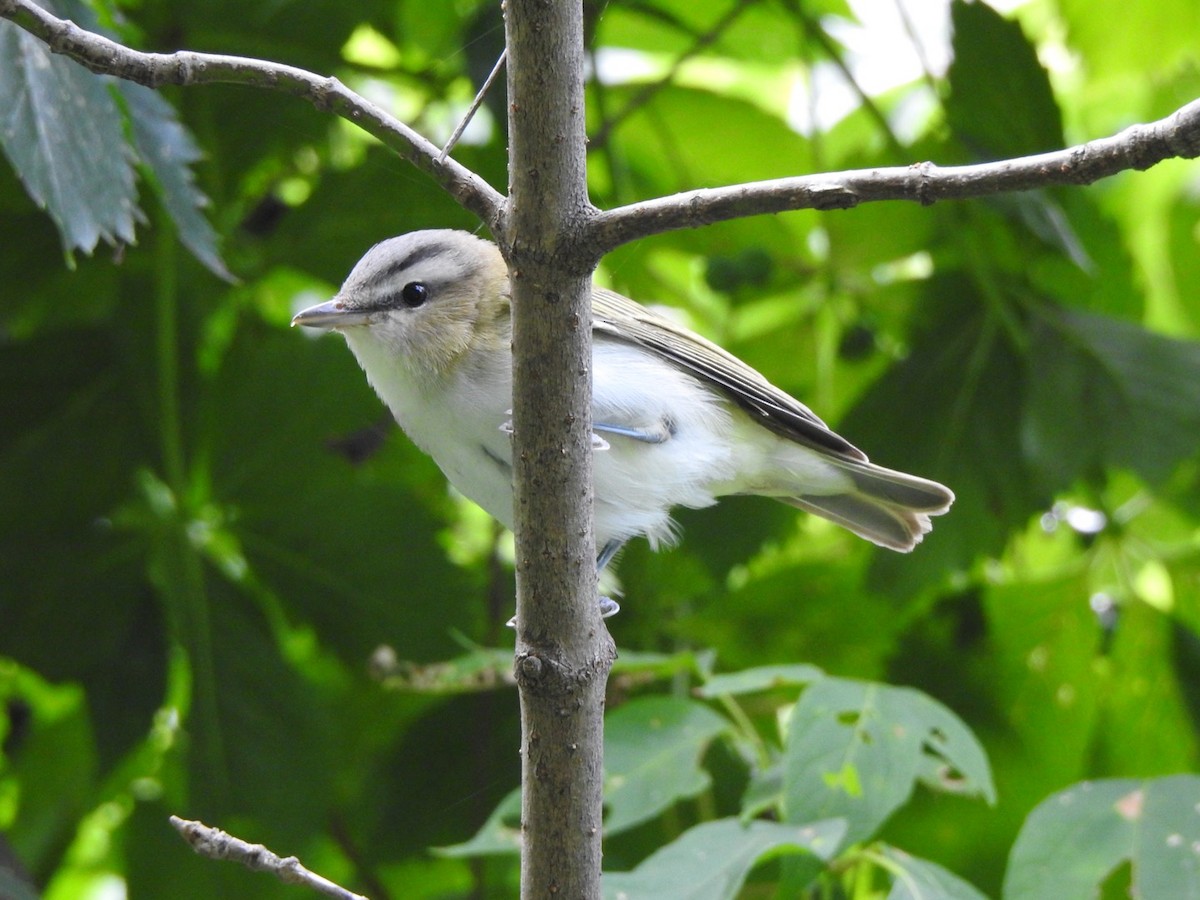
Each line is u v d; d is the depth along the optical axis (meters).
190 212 7.87
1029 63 10.55
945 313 11.52
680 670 9.52
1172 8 13.08
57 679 10.01
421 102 12.07
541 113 5.18
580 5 5.22
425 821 10.71
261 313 11.21
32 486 10.07
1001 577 11.88
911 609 10.94
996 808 10.51
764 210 4.97
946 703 10.84
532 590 5.70
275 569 10.26
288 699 10.16
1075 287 11.69
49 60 7.29
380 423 11.36
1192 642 10.74
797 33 12.19
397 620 10.20
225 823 9.99
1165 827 7.78
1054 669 10.86
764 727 10.54
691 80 13.33
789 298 12.42
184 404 10.22
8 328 10.98
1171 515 11.51
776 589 10.95
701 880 7.33
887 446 11.16
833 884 8.31
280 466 10.14
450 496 11.97
